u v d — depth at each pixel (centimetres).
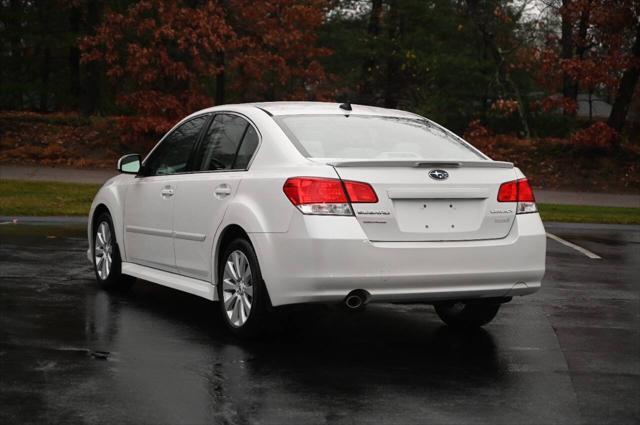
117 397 517
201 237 735
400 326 763
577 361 639
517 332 745
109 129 3347
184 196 768
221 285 716
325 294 618
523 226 678
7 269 1018
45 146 3209
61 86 4484
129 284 915
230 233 707
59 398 513
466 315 748
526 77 4122
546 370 609
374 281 623
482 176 670
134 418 477
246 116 736
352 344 682
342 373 587
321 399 521
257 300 659
